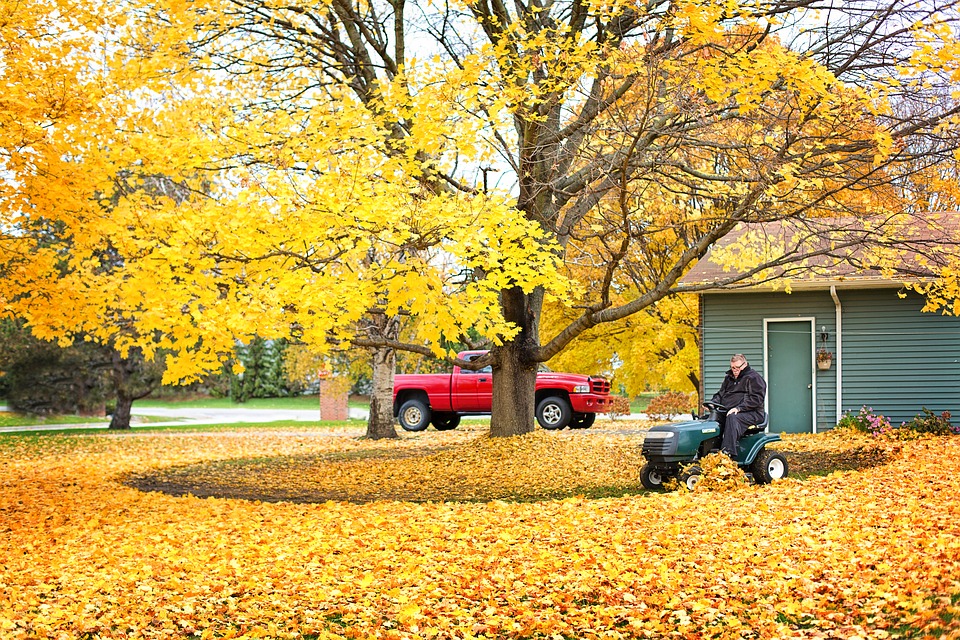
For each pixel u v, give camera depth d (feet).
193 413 149.28
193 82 40.06
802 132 41.73
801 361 62.85
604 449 53.01
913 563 22.16
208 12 42.47
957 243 40.91
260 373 200.85
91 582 25.66
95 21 34.35
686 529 29.25
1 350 98.84
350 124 31.68
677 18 33.30
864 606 19.65
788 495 35.55
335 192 30.27
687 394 96.27
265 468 56.54
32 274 35.88
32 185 33.30
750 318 63.72
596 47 37.86
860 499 33.55
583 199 51.65
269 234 30.53
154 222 30.63
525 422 56.80
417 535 30.45
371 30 49.88
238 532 32.71
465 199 34.09
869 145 39.32
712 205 48.39
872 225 42.80
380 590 23.76
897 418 60.85
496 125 36.06
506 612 21.38
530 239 34.81
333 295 30.89
